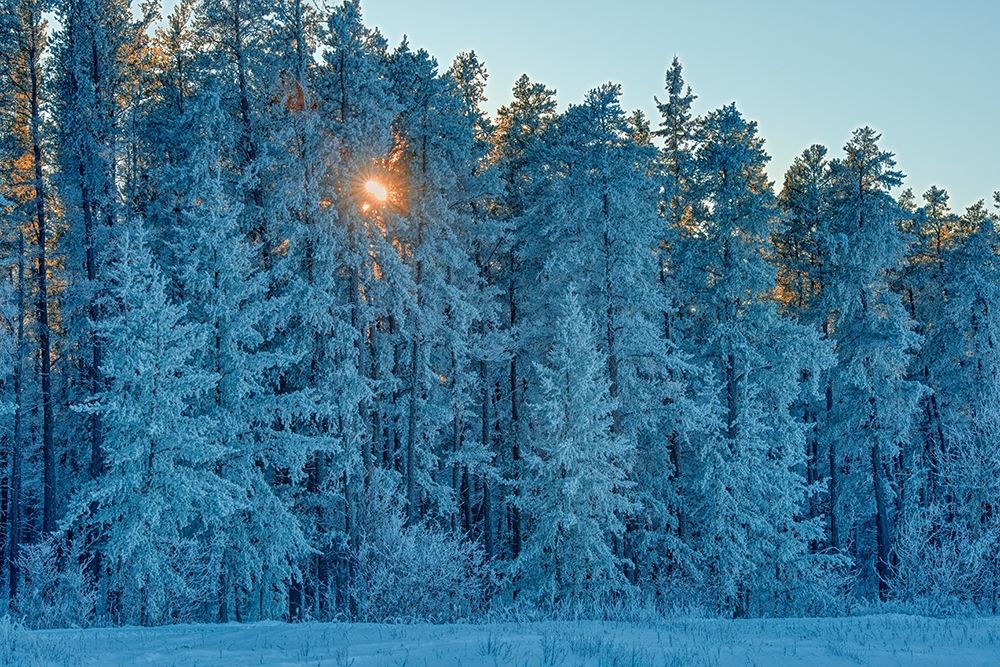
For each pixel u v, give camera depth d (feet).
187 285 69.15
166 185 74.74
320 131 79.00
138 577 60.29
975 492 77.20
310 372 81.66
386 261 81.97
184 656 35.42
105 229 78.13
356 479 79.92
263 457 70.54
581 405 77.41
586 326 79.46
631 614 53.83
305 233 77.61
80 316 86.12
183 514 62.59
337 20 81.35
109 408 60.64
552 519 75.56
